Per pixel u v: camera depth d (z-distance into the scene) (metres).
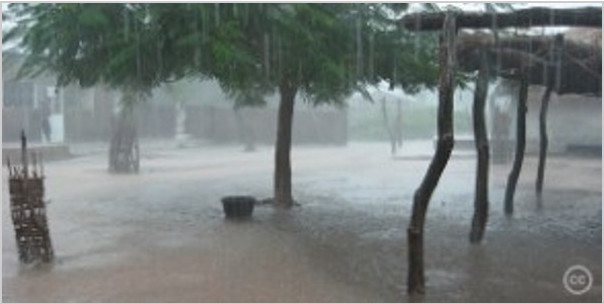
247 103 17.61
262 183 20.47
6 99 33.03
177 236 11.95
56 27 12.22
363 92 14.91
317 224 13.08
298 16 11.55
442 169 8.02
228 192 18.31
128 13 11.82
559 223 13.20
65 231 12.59
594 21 8.71
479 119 11.29
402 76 13.57
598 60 11.20
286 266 9.68
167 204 15.98
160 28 11.59
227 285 8.70
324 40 12.12
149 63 12.10
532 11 8.79
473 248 10.90
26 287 8.73
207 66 11.78
